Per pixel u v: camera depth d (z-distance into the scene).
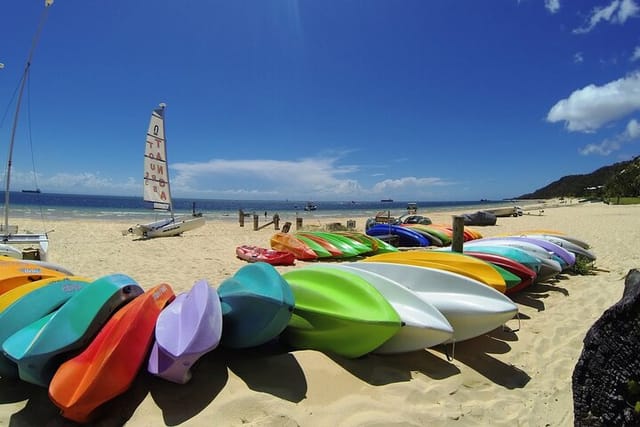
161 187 15.34
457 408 2.72
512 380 3.20
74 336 2.56
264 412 2.45
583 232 14.38
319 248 8.85
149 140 14.86
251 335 2.95
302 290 3.45
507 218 25.41
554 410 2.76
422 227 11.54
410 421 2.51
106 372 2.38
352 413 2.54
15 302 2.94
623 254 9.22
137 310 2.74
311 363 3.01
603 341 1.92
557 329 4.34
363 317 3.07
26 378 2.54
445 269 4.57
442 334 3.14
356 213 43.88
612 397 1.86
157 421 2.37
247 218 31.58
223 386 2.69
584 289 6.06
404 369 3.19
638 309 1.80
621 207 38.09
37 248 7.57
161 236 13.91
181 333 2.64
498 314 3.50
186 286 5.96
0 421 2.48
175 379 2.59
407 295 3.58
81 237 13.53
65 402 2.26
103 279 2.99
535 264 5.73
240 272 3.46
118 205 56.19
